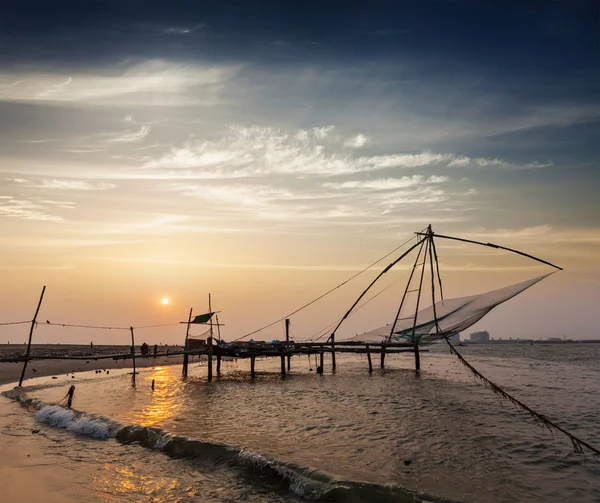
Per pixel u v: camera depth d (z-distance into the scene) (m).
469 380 33.03
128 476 10.90
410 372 40.34
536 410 20.09
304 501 9.36
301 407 20.95
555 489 10.03
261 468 11.01
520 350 122.38
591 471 11.30
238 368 50.78
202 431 15.59
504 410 19.70
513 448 13.38
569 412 19.67
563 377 36.47
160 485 10.30
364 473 10.94
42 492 9.86
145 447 13.45
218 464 11.68
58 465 11.76
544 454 12.77
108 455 12.66
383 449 13.20
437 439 14.43
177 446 12.92
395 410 19.80
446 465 11.70
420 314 31.05
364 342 34.84
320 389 28.22
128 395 25.95
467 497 9.49
